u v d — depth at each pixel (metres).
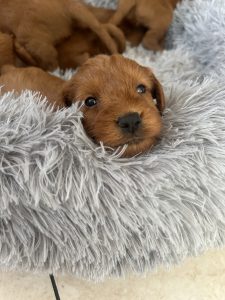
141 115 0.22
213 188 0.24
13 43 0.34
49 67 0.35
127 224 0.23
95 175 0.23
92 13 0.36
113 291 0.27
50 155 0.22
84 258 0.23
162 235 0.24
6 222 0.22
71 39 0.35
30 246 0.23
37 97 0.26
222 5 0.35
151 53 0.37
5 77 0.30
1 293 0.26
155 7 0.37
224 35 0.34
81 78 0.24
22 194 0.22
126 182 0.23
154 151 0.24
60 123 0.23
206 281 0.27
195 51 0.36
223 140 0.25
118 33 0.36
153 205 0.23
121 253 0.24
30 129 0.23
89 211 0.23
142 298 0.27
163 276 0.27
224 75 0.31
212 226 0.25
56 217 0.22
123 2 0.37
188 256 0.26
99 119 0.22
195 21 0.36
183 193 0.24
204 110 0.26
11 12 0.34
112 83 0.23
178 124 0.25
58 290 0.27
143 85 0.24
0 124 0.23
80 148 0.23
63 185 0.22
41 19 0.34
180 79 0.34
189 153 0.24
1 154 0.22
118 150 0.23
